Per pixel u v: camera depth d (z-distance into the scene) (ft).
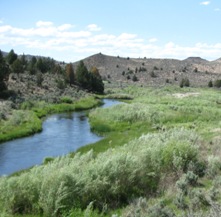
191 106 177.47
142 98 261.24
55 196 34.32
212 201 30.45
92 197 36.91
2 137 105.29
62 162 48.96
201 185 39.93
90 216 32.17
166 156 48.29
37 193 36.24
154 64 618.03
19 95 200.34
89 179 37.68
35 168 45.21
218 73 550.36
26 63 338.34
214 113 147.64
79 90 282.56
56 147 96.48
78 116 168.25
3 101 170.60
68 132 122.01
